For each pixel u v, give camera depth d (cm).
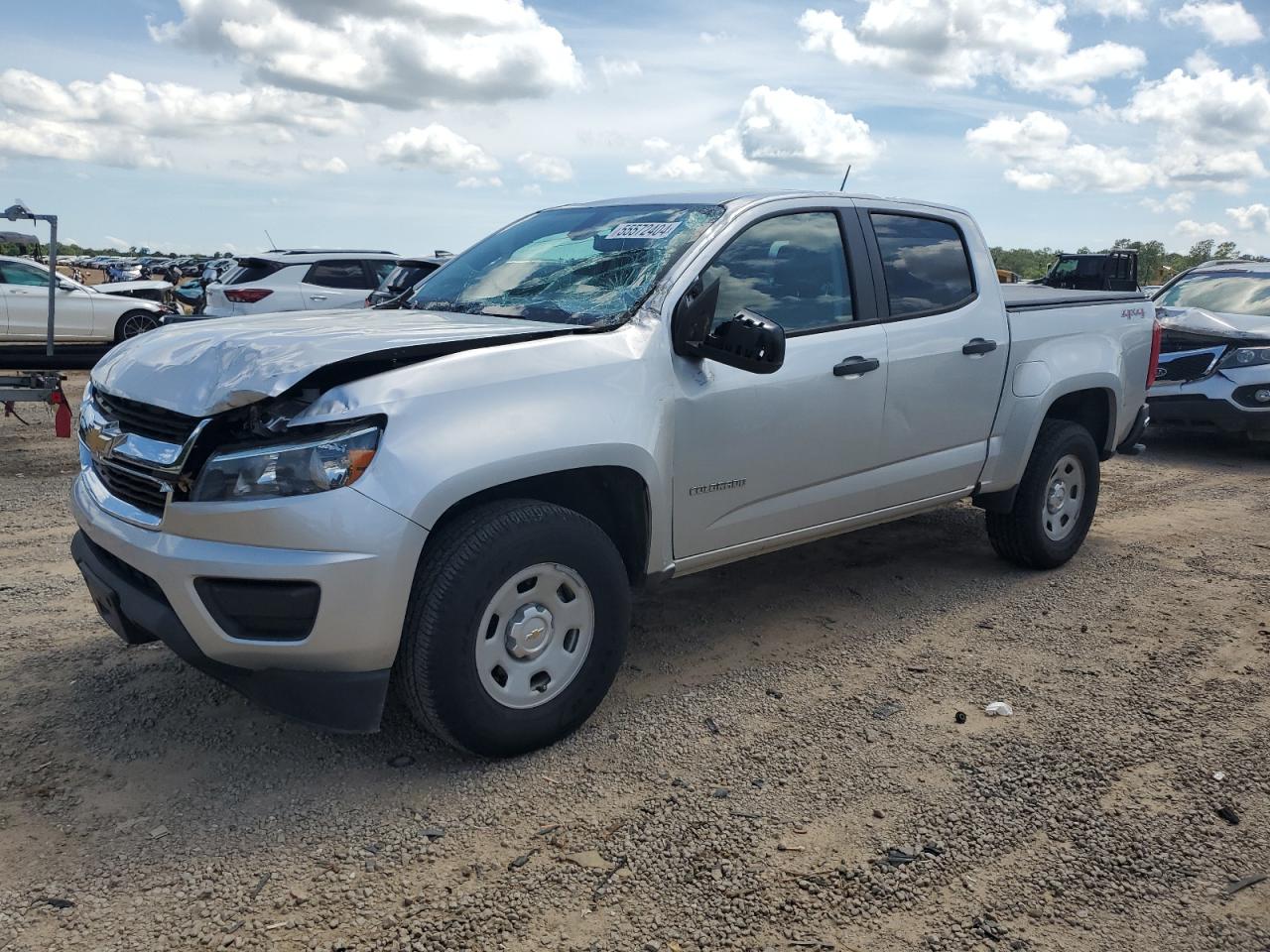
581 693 354
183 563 298
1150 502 773
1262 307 1016
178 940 253
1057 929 265
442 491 303
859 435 445
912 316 471
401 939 255
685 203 434
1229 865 295
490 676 330
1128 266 1024
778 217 427
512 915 265
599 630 355
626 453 350
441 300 436
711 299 365
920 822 312
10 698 381
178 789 322
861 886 280
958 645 460
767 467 410
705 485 389
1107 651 457
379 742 357
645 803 320
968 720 383
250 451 295
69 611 474
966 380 493
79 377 1451
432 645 311
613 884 279
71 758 339
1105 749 362
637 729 370
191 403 302
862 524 470
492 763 344
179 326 381
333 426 296
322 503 291
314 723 309
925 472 484
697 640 460
